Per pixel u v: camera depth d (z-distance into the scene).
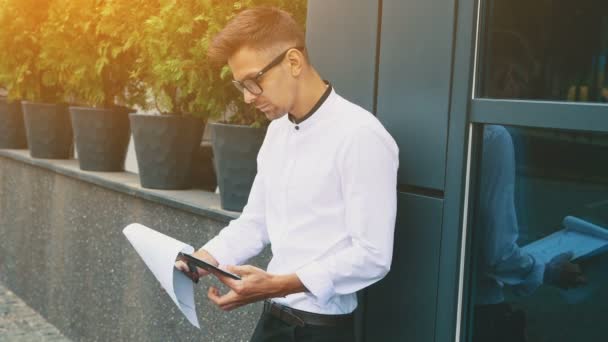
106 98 4.64
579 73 1.85
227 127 3.17
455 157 2.11
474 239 2.13
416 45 2.21
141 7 4.04
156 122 3.77
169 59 3.62
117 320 4.15
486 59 2.07
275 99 1.95
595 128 1.80
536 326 1.99
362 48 2.39
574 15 1.86
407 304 2.26
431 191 2.21
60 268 4.83
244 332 3.14
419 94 2.20
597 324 1.85
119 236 4.11
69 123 5.20
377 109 2.34
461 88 2.09
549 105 1.89
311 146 1.98
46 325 5.00
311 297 2.03
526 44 1.96
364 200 1.88
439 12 2.13
